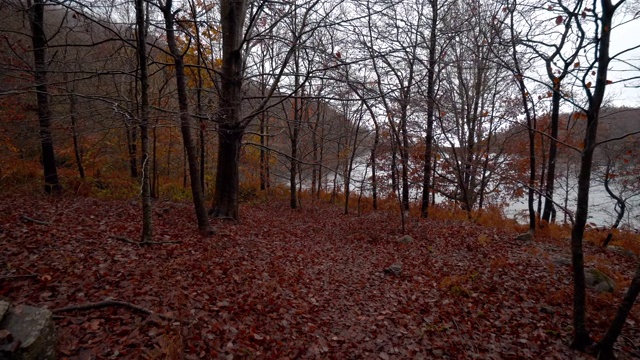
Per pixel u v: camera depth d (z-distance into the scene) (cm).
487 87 1872
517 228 1295
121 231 816
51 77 852
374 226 1316
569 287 693
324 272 811
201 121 881
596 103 427
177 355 380
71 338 394
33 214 841
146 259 662
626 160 1256
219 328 467
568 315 588
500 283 730
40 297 471
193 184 899
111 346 393
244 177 2148
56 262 583
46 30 1080
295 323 545
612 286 691
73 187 1270
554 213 1583
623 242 1098
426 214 1527
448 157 1958
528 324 567
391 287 743
